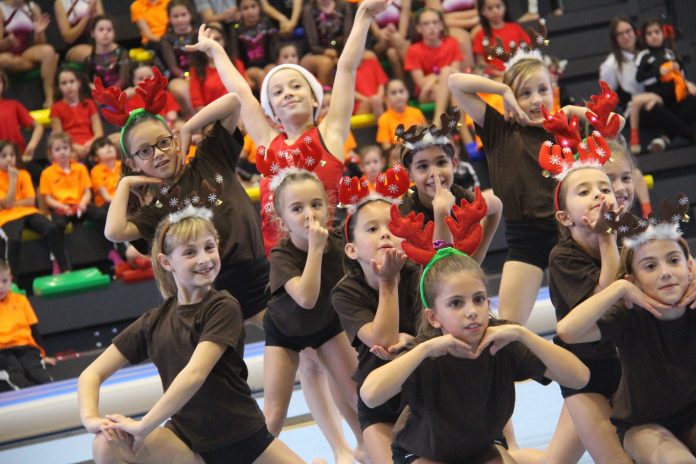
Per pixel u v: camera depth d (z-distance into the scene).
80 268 11.15
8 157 10.86
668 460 4.44
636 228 4.62
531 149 6.16
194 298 5.07
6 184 10.88
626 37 12.43
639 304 4.57
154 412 4.71
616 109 12.66
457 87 6.32
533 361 4.52
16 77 12.69
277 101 6.43
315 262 5.30
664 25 12.75
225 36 12.27
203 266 5.01
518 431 6.48
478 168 11.96
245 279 6.25
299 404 8.03
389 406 4.96
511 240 6.24
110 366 5.17
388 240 4.95
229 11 12.51
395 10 13.03
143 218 6.00
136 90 6.10
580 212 5.06
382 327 4.75
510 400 4.59
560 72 12.19
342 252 5.71
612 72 12.59
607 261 4.86
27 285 11.16
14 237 10.66
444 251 4.54
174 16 12.12
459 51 12.59
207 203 5.36
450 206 5.12
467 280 4.40
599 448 5.02
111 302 10.68
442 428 4.54
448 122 5.70
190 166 6.24
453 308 4.40
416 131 5.68
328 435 6.30
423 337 4.62
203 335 4.89
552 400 7.14
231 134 6.40
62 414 8.10
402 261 4.68
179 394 4.73
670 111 12.39
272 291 5.68
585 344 5.07
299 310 5.70
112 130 12.14
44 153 12.04
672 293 4.56
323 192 5.59
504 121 6.30
